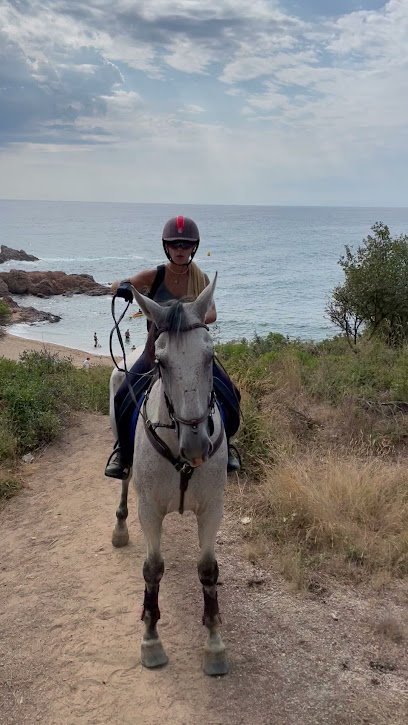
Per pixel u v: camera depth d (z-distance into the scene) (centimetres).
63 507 575
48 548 500
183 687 335
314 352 1323
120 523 486
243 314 4366
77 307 4922
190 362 285
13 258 9331
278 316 4262
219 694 329
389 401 750
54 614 408
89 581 443
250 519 514
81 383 989
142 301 308
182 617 397
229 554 469
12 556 492
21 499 599
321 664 350
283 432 661
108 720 315
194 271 387
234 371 864
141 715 317
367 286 1302
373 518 496
